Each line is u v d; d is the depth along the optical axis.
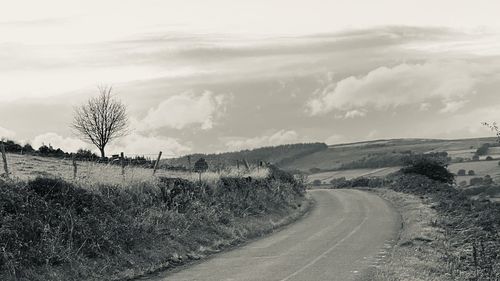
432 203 37.94
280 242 23.69
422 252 19.25
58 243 15.85
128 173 23.44
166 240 20.28
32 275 14.36
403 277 14.79
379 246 21.39
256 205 32.56
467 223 27.00
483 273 16.42
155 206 22.59
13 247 14.73
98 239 17.30
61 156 37.06
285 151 193.88
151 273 17.20
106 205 19.36
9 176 19.23
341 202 44.62
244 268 17.48
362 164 154.75
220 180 30.88
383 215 33.53
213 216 25.42
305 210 39.09
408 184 54.31
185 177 28.67
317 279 15.28
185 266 18.45
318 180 132.00
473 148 137.62
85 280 15.38
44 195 17.48
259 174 39.34
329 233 26.05
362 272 16.06
